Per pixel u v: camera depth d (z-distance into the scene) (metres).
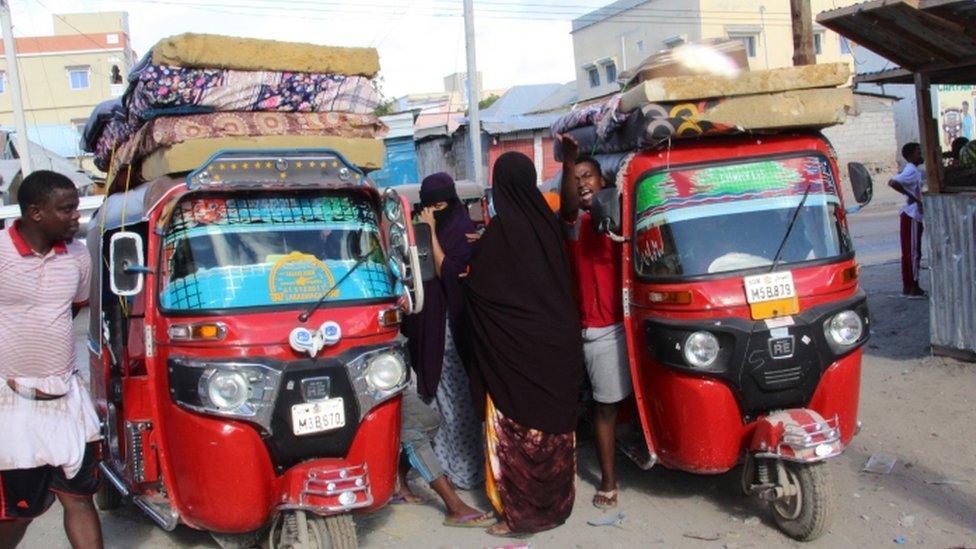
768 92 5.32
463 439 6.16
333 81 5.29
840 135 32.28
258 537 5.00
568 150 5.40
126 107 5.37
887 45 7.74
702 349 5.03
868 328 5.32
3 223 13.43
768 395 5.04
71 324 4.46
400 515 5.90
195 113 4.97
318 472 4.54
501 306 5.27
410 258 5.02
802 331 5.03
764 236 5.28
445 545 5.37
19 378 4.27
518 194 5.30
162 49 4.77
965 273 7.73
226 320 4.57
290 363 4.56
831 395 5.14
